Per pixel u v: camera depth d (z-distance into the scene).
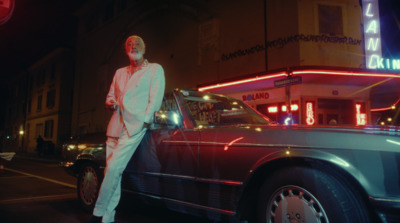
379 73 10.49
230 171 2.26
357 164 1.76
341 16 11.62
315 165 1.95
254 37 12.48
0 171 5.32
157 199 2.80
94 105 21.56
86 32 24.06
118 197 2.72
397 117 3.50
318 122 11.39
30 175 8.43
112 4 21.27
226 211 2.25
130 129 2.56
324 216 1.81
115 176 2.55
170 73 16.28
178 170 2.63
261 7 12.36
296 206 1.95
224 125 2.73
